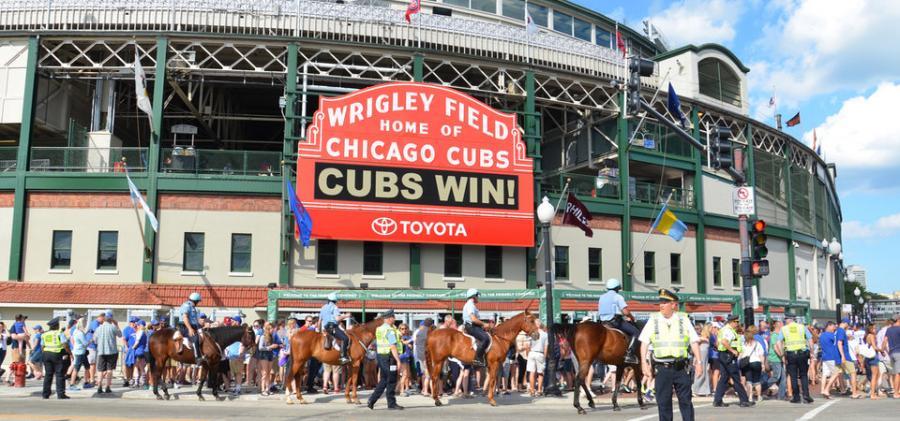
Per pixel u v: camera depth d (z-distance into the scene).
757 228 21.72
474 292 17.94
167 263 29.56
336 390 20.77
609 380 22.31
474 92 35.12
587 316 29.03
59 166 30.05
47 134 33.56
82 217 29.67
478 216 31.58
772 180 46.56
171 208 29.97
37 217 29.67
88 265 29.36
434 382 17.81
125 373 22.88
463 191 31.50
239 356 20.47
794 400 18.56
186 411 15.70
